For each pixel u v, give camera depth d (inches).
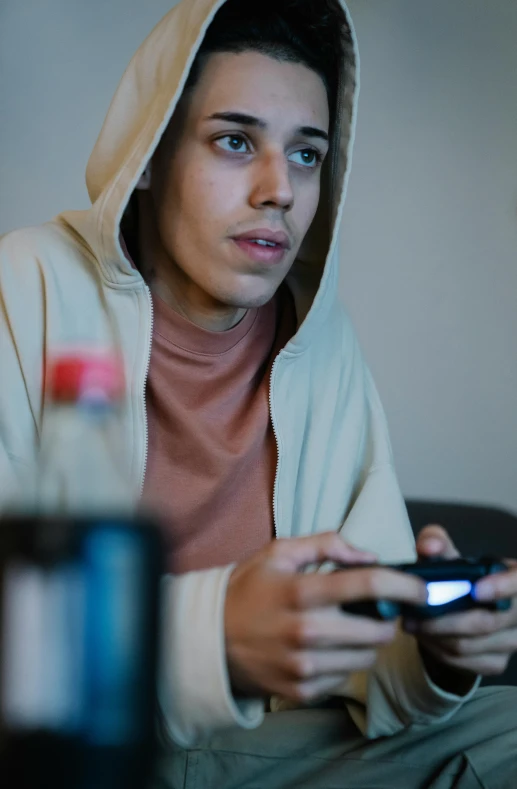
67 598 13.0
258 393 44.2
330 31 40.9
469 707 36.2
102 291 42.1
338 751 35.8
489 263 79.8
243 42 38.7
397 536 43.2
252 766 34.7
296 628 25.5
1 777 12.9
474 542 75.8
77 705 13.0
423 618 28.0
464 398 80.5
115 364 16.9
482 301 80.0
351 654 26.3
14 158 76.2
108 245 39.4
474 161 79.4
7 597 13.1
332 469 45.9
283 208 38.6
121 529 13.4
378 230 79.4
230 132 38.3
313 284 45.3
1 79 75.8
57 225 44.5
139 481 40.5
